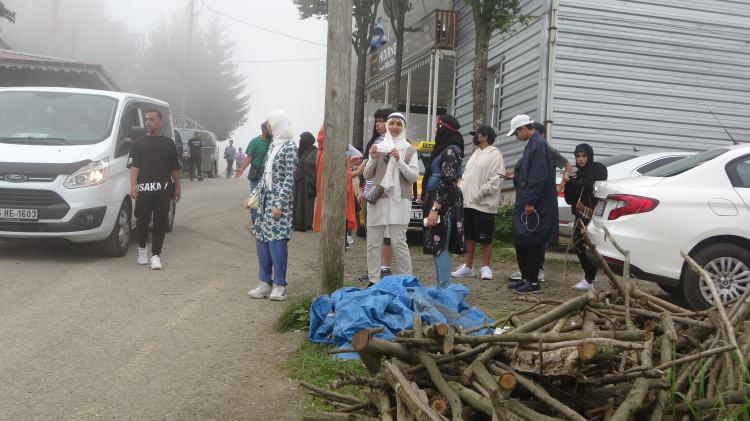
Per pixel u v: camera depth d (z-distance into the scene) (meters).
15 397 4.90
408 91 22.75
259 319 7.21
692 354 3.47
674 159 11.45
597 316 3.86
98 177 9.94
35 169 9.70
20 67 18.25
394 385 3.31
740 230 7.32
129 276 9.24
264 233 8.09
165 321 7.07
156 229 9.85
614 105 14.89
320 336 6.23
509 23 13.66
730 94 15.36
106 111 10.98
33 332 6.53
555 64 14.68
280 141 8.07
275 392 5.08
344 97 7.12
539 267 8.48
